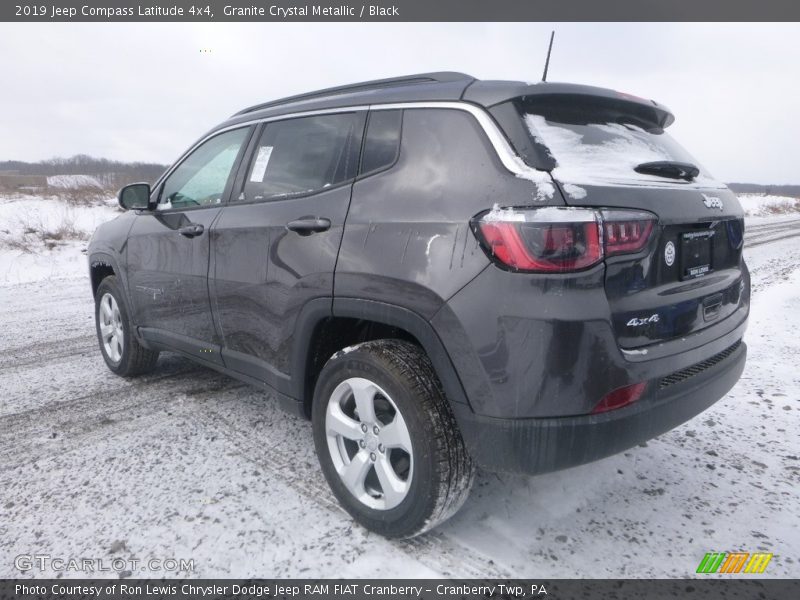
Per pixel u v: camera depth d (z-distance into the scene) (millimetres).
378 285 2186
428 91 2344
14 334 5824
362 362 2227
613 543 2264
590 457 1903
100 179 27109
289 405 2717
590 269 1836
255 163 3045
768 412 3486
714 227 2449
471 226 1957
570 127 2184
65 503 2590
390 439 2174
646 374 1957
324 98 2834
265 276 2727
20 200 18812
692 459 2941
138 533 2355
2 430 3373
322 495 2625
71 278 9781
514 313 1840
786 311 6027
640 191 2045
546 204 1843
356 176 2461
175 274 3414
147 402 3791
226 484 2725
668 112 2662
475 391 1941
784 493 2625
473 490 2635
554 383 1825
